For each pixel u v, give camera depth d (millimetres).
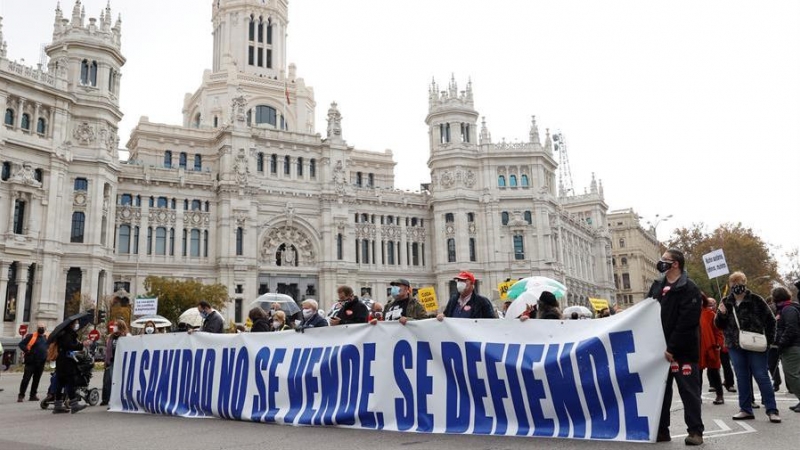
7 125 65125
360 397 15781
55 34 75000
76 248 70688
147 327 37688
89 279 70688
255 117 104500
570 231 118938
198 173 87438
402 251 101188
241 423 17219
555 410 13453
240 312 84562
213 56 116438
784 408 19141
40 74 68562
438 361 14898
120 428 17141
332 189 94875
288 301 43125
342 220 94750
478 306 15992
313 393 16594
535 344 13914
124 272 80500
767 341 16953
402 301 18016
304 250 93250
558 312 17172
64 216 70500
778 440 13242
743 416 16547
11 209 64625
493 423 14023
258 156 92000
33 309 65625
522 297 22922
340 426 15867
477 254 99062
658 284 13250
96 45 74625
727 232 119812
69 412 21922
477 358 14391
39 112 68688
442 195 100500
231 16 110812
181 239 84812
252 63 110875
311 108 113125
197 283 73125
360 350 16062
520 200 100938
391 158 112562
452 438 13812
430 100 104562
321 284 92500
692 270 110188
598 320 13523
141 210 82875
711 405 20922
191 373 19484
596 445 12430
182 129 92500
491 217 99625
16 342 62094
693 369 12516
